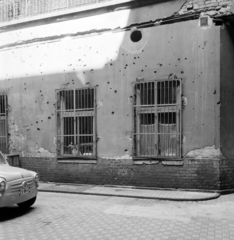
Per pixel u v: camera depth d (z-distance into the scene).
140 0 9.17
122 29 9.51
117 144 9.43
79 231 5.51
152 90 9.08
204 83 8.44
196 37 8.56
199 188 8.41
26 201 7.06
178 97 8.72
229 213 6.57
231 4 8.20
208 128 8.36
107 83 9.65
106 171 9.55
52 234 5.36
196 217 6.29
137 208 7.06
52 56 10.55
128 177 9.24
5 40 11.39
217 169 8.25
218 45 8.34
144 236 5.22
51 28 10.58
